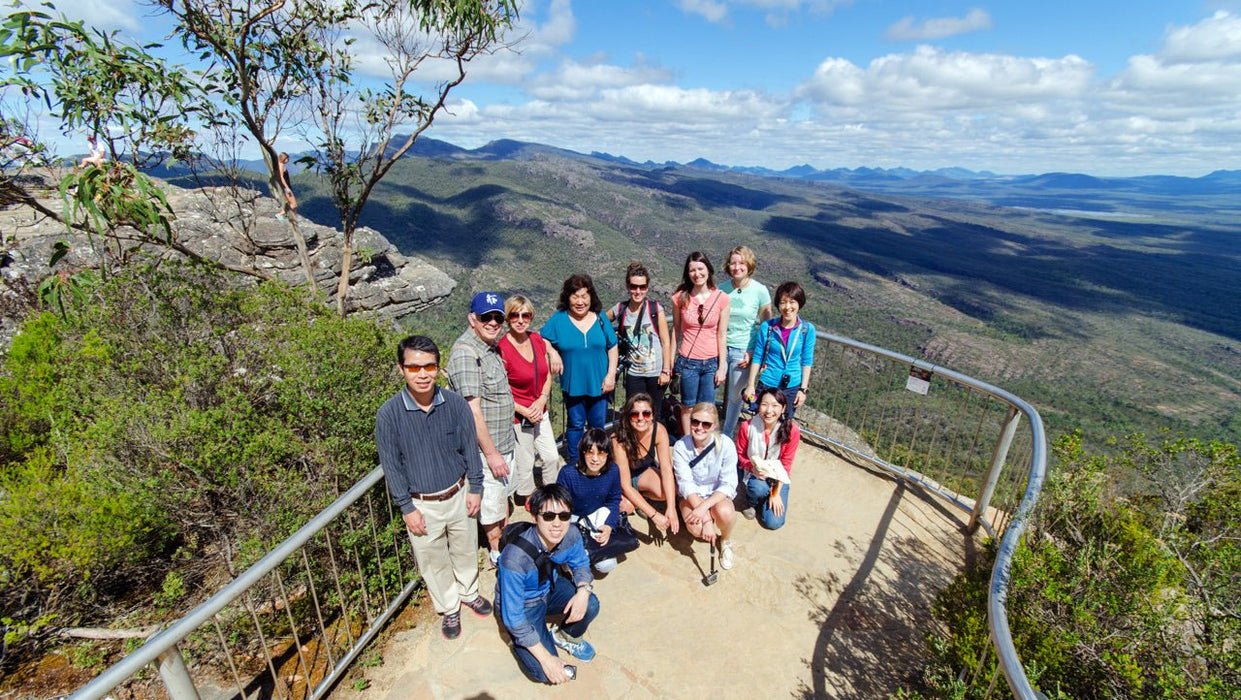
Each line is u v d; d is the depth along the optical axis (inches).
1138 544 107.0
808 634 130.2
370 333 202.1
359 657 122.3
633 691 113.7
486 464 135.6
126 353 202.7
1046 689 96.6
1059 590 100.0
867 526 172.1
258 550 169.2
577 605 118.0
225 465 178.5
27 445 239.6
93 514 174.1
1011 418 154.3
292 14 250.1
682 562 153.3
